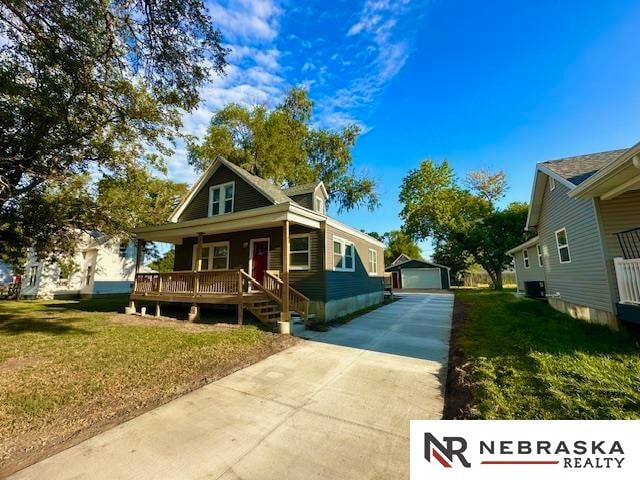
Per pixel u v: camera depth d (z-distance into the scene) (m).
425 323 9.12
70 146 8.38
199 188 13.23
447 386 4.08
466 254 30.06
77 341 6.44
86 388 3.96
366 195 25.92
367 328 8.36
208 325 8.36
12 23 5.24
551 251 10.65
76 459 2.49
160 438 2.82
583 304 7.84
